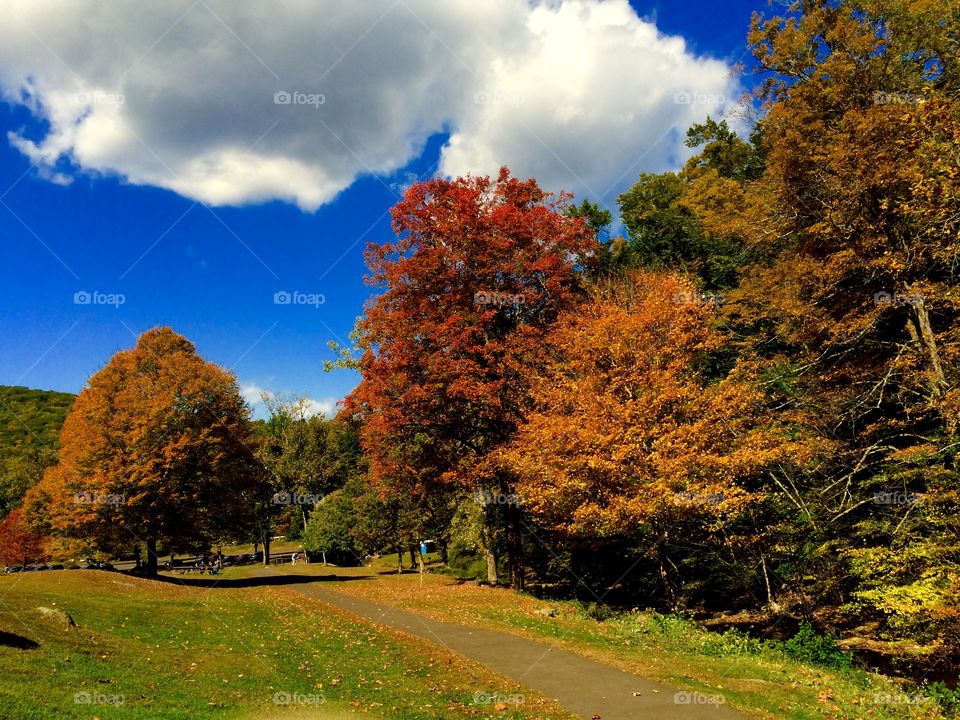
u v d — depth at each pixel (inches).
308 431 2628.0
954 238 580.7
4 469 2190.0
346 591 1132.5
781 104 770.8
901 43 710.5
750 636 737.0
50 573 1013.8
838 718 392.2
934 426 709.3
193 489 1336.1
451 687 460.1
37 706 327.3
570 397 730.8
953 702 418.3
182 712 360.5
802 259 749.9
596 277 1290.6
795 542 727.1
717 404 671.8
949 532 539.8
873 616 728.3
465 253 984.3
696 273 1142.3
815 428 743.7
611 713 398.0
